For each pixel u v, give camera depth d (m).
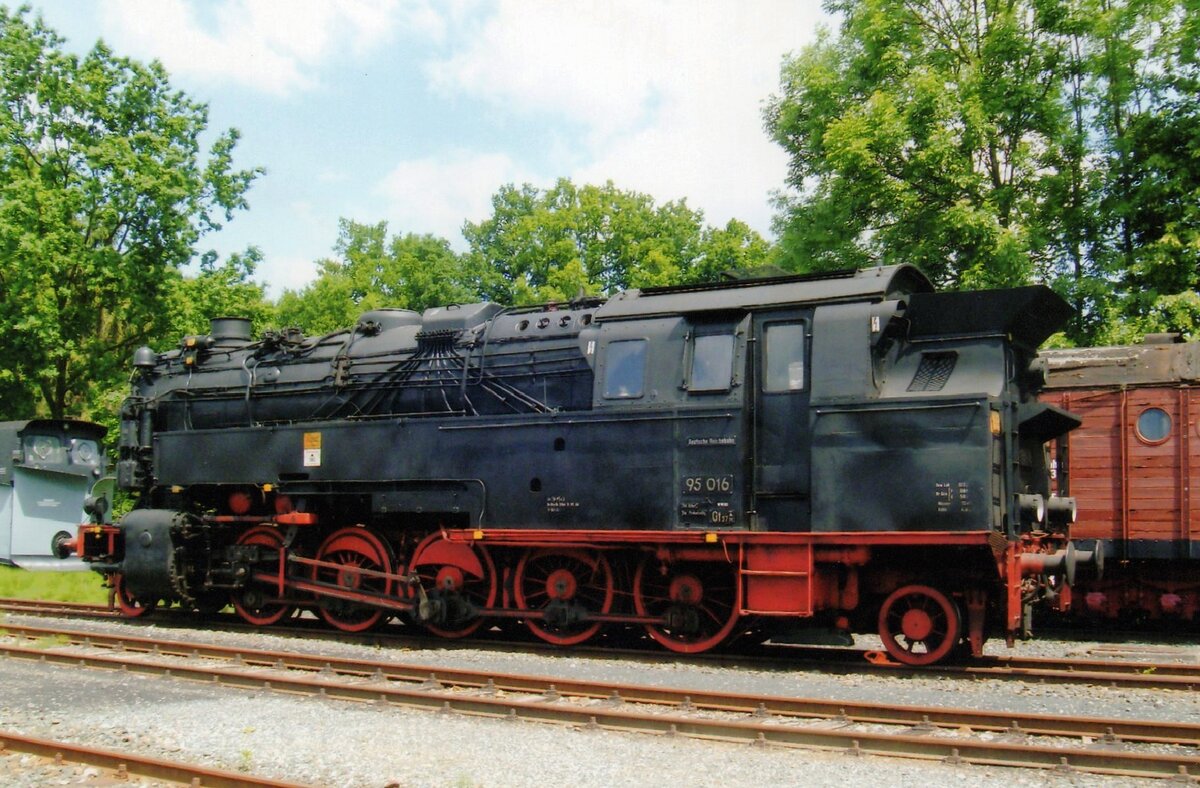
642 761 7.41
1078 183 22.38
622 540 11.98
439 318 14.68
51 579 21.14
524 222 48.81
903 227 22.52
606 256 48.59
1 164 27.77
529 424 12.79
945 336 11.18
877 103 21.55
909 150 22.20
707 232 50.59
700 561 12.08
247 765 7.35
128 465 16.84
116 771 7.26
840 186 22.55
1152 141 21.72
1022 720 8.17
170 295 29.00
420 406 14.38
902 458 10.70
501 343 13.88
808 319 11.54
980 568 10.94
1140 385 15.31
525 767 7.20
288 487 14.65
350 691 9.67
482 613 13.24
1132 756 7.09
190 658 12.11
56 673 11.14
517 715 8.78
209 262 30.58
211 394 16.36
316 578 14.55
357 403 14.95
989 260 21.06
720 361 11.83
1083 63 21.91
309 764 7.35
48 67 28.38
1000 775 7.05
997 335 10.93
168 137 29.22
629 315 12.56
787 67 24.67
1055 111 21.30
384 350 15.02
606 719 8.47
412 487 13.60
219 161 30.30
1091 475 15.56
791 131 24.98
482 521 12.97
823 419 11.13
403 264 53.97
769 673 10.82
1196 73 21.62
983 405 10.38
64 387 29.73
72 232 27.14
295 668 11.35
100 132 29.03
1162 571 15.62
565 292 44.28
